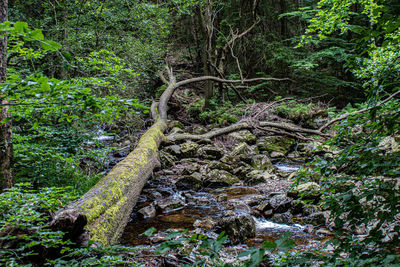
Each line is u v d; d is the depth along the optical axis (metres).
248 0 14.97
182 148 8.58
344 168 1.80
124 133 10.97
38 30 1.21
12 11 7.98
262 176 6.43
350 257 1.45
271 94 15.61
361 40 1.44
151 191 5.91
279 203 4.60
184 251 2.88
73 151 5.08
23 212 1.95
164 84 14.42
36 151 4.24
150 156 6.02
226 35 16.05
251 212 4.61
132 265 2.20
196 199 5.38
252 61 16.31
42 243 1.83
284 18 16.23
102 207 3.19
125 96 8.63
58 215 2.15
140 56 8.97
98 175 5.44
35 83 1.66
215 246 1.05
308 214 4.35
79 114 4.73
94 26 7.90
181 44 18.41
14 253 1.73
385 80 1.54
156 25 10.04
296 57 14.73
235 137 10.05
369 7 4.95
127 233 3.92
